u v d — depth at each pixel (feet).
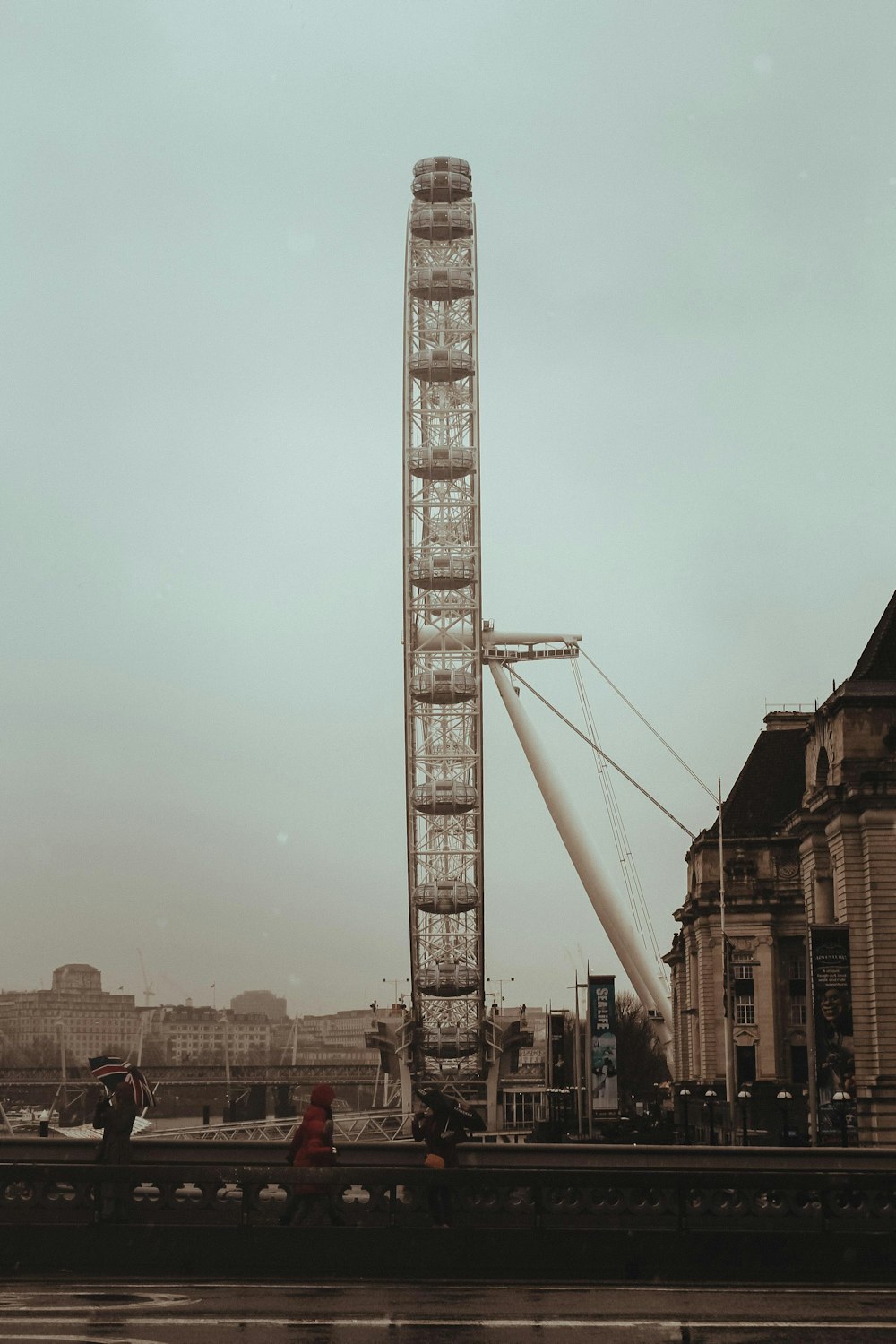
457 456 588.50
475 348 595.06
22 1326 77.82
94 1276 99.25
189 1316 81.87
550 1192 107.04
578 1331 79.15
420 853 601.21
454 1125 115.24
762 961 476.13
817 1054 290.56
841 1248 104.12
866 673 318.65
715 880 488.85
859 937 303.27
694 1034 533.96
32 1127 581.12
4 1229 101.60
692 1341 76.64
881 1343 76.48
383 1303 88.69
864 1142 291.79
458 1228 103.04
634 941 586.86
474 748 595.88
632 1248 103.19
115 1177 104.58
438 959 618.85
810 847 332.19
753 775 518.37
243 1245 101.81
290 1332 77.10
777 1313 86.89
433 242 598.75
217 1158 144.05
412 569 588.91
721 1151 140.97
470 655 598.34
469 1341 75.66
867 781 302.66
